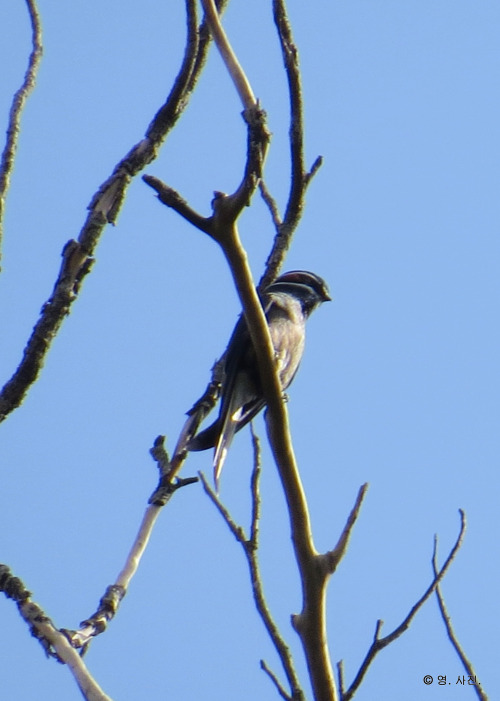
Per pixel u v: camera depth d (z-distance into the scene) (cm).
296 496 721
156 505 866
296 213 995
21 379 855
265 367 752
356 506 707
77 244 885
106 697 685
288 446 737
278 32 864
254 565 719
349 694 686
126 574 818
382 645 693
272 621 701
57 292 870
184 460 891
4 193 870
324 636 693
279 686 687
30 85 927
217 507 740
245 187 699
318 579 697
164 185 715
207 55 964
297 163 961
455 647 780
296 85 889
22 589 757
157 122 934
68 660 711
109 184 909
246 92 717
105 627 784
